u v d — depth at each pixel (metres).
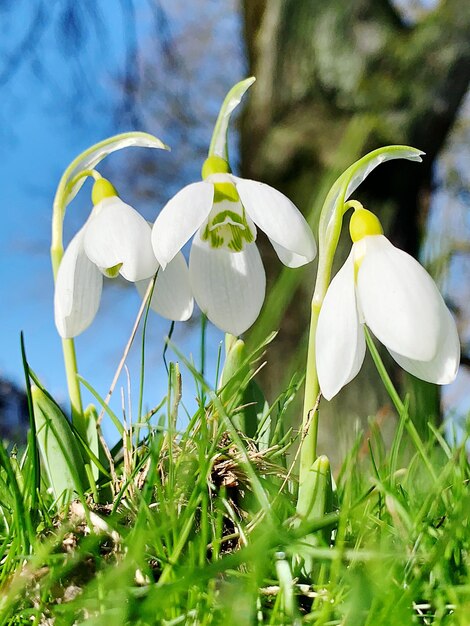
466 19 0.52
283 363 0.51
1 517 0.14
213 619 0.09
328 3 0.54
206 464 0.12
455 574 0.10
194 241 0.17
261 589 0.10
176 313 0.17
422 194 0.56
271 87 0.57
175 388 0.13
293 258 0.15
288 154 0.55
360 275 0.12
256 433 0.15
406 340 0.11
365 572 0.10
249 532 0.12
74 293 0.15
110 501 0.14
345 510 0.10
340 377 0.12
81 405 0.16
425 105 0.53
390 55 0.54
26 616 0.10
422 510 0.11
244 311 0.17
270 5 0.57
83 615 0.10
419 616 0.10
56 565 0.10
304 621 0.10
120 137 0.16
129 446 0.13
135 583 0.10
